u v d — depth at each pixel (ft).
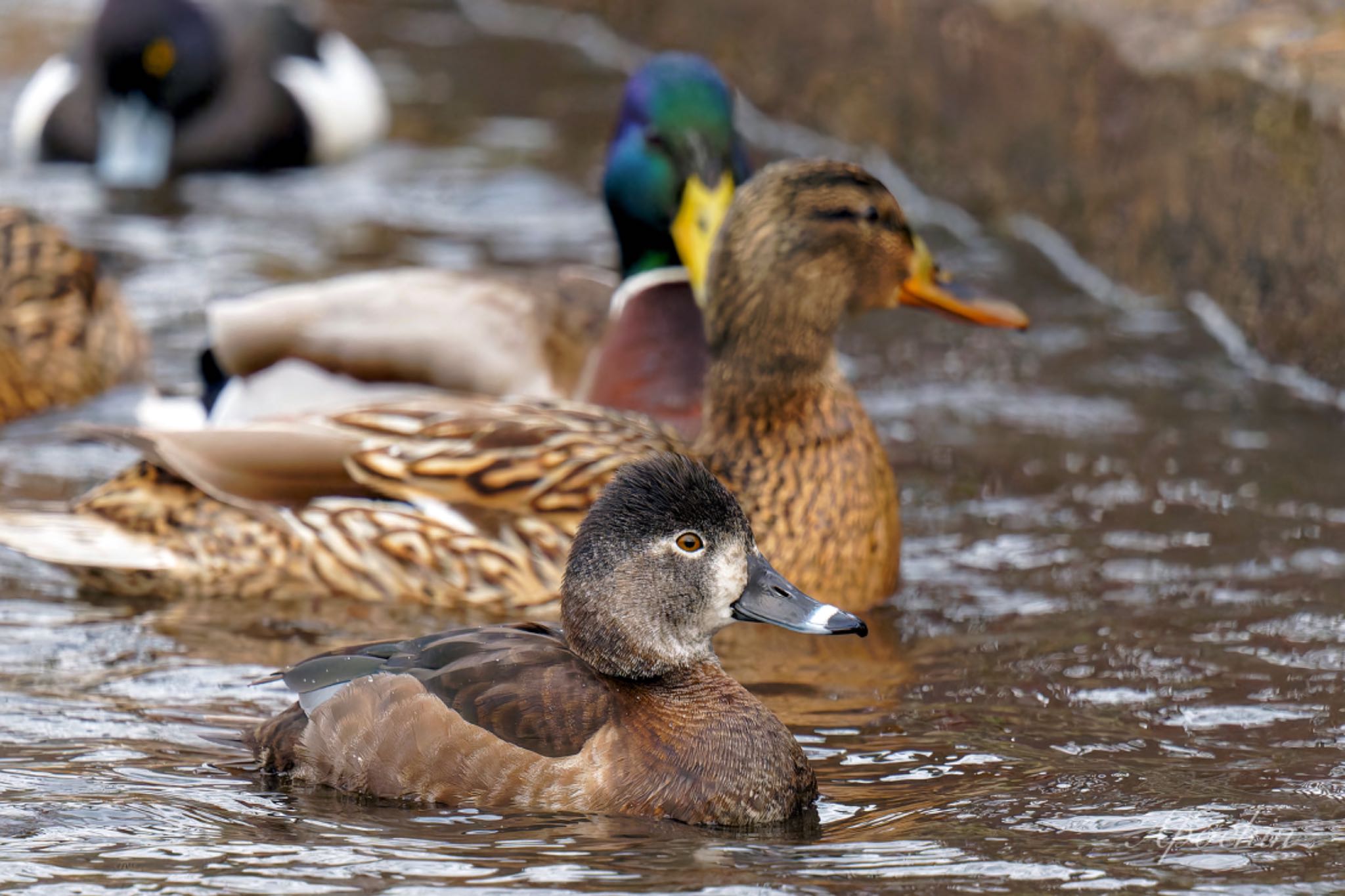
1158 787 28.53
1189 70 56.54
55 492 43.06
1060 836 26.71
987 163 67.56
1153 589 38.22
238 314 45.91
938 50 69.92
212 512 38.17
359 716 28.32
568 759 27.89
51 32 94.89
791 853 26.18
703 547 28.99
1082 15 62.08
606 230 65.62
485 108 84.17
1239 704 32.27
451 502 37.68
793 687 33.53
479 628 30.09
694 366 44.88
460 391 44.88
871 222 38.65
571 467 37.37
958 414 49.70
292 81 75.66
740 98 84.74
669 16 90.43
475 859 25.77
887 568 38.29
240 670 33.78
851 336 56.34
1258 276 53.52
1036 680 33.60
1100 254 61.46
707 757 27.71
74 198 69.97
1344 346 49.67
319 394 45.16
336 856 25.82
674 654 28.96
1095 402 50.57
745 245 38.01
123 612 36.88
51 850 25.89
